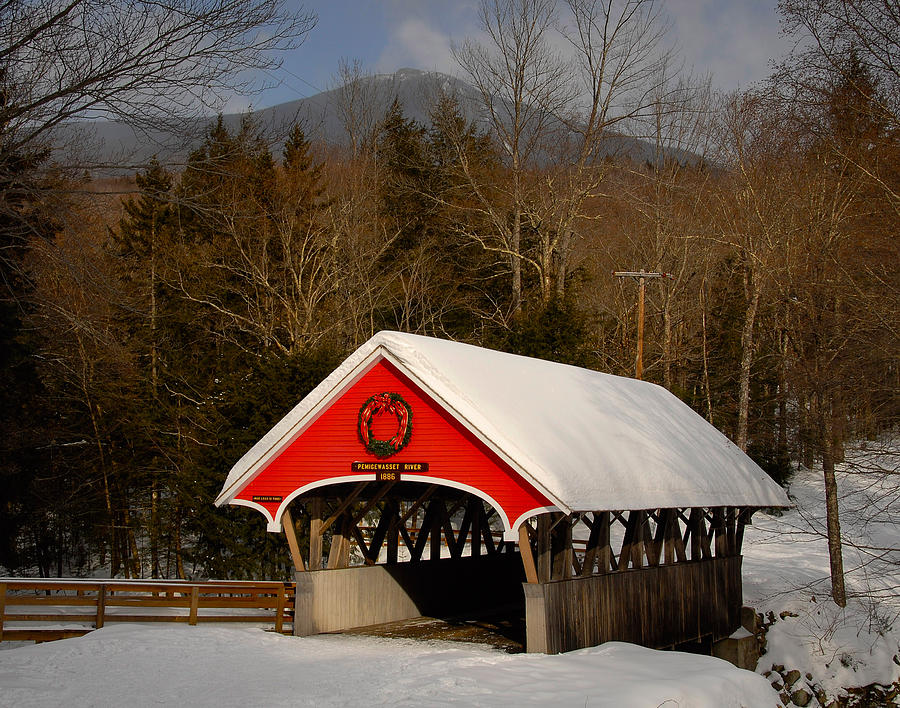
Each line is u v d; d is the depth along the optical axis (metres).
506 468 14.38
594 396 19.88
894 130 20.38
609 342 40.97
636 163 40.94
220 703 11.09
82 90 14.35
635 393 23.09
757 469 24.03
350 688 11.88
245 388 24.56
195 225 36.00
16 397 28.06
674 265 39.94
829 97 21.52
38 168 15.26
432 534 20.95
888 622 23.77
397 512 19.67
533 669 12.82
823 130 22.20
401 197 43.78
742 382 33.62
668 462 18.25
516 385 16.94
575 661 13.38
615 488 15.23
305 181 36.59
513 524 14.18
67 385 30.58
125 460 30.58
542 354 30.73
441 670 12.88
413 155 45.50
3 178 14.47
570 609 14.80
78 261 15.41
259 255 33.47
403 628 17.89
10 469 27.34
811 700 21.53
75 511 30.31
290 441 16.30
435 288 40.16
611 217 44.44
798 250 29.91
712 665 13.46
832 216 23.44
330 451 16.08
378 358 15.59
